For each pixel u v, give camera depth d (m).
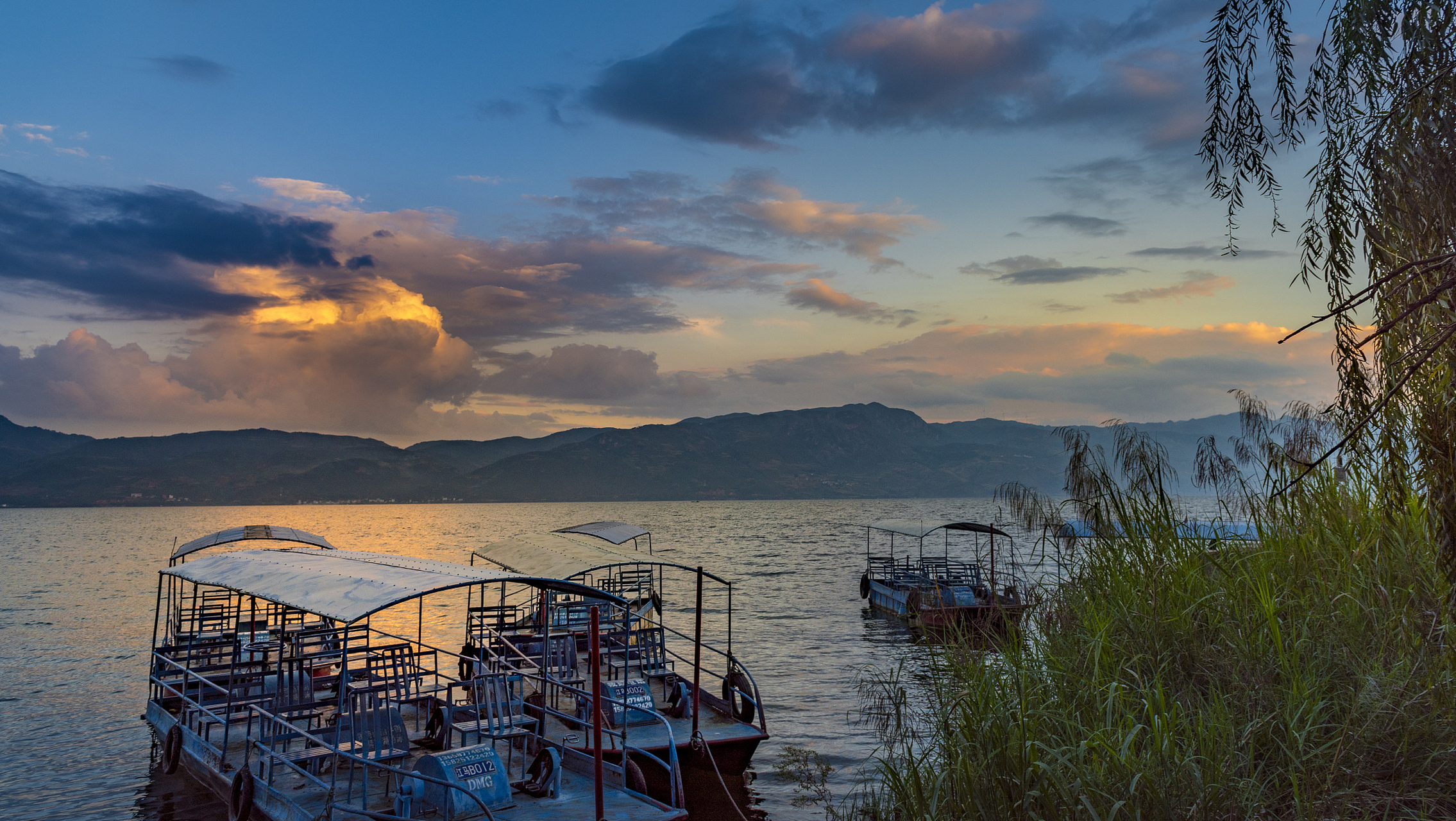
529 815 10.68
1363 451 5.76
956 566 39.88
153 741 18.80
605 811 10.81
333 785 10.15
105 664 32.31
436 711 13.12
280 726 11.77
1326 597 7.62
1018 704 8.13
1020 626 9.77
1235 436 8.98
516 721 12.41
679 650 31.34
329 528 198.38
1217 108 6.36
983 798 7.56
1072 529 9.88
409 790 10.27
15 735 21.30
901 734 10.52
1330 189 5.73
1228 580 8.29
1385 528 7.17
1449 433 4.95
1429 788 5.88
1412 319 5.08
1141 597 8.74
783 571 71.12
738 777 14.92
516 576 11.79
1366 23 5.43
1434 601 6.48
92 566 86.31
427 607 46.75
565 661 17.73
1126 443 9.50
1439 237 4.85
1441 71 4.91
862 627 37.19
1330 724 6.55
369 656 11.20
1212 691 7.32
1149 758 6.66
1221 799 6.27
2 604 53.12
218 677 15.52
